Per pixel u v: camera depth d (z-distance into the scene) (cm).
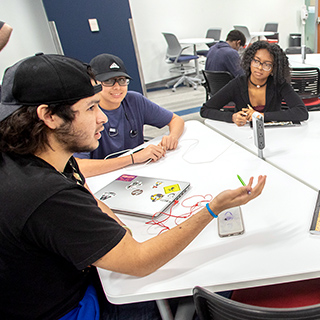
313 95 265
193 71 652
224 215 96
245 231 89
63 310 80
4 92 66
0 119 65
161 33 592
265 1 686
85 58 345
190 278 77
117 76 152
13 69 65
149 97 550
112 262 70
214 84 289
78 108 67
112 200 112
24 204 61
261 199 103
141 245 77
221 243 86
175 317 96
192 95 523
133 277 80
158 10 575
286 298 91
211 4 626
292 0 719
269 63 173
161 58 610
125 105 173
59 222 63
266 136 158
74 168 95
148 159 144
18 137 66
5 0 272
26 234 63
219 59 317
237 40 379
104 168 141
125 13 347
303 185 107
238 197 80
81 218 65
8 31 77
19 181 63
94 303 85
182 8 598
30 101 63
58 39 325
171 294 75
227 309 63
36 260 69
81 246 66
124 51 363
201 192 113
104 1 332
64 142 70
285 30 747
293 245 81
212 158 139
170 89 593
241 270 76
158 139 175
